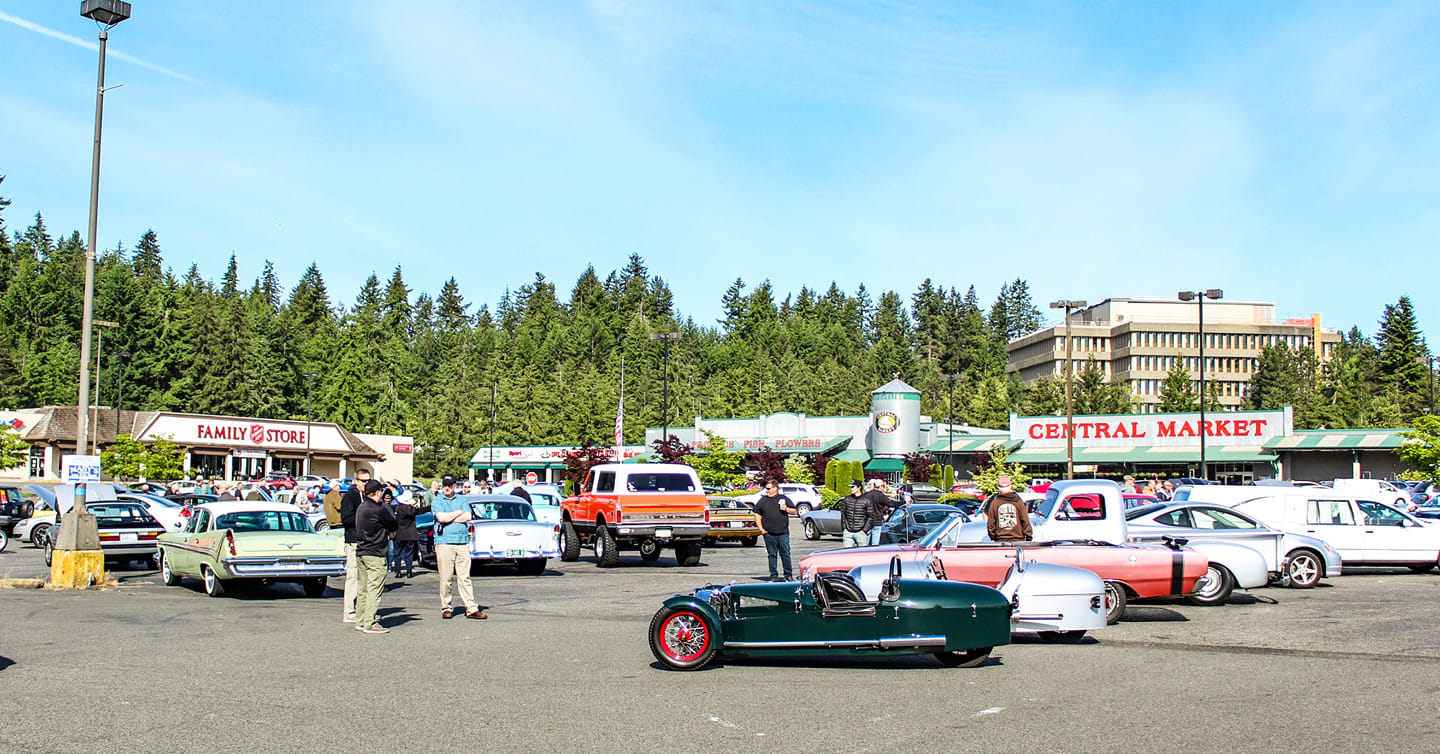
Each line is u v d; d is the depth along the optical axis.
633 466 24.34
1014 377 152.00
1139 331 134.88
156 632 13.55
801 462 67.81
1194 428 67.31
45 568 23.12
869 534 20.50
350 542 14.60
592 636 13.33
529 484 30.52
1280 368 119.69
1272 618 14.94
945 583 11.04
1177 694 9.55
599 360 158.88
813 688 9.91
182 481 56.72
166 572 20.05
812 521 38.75
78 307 123.19
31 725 8.27
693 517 24.12
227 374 115.06
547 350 155.50
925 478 66.06
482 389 117.81
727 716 8.67
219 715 8.65
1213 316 139.38
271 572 17.47
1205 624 14.36
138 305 114.50
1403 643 12.64
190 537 19.05
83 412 19.41
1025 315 194.00
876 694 9.61
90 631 13.58
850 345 172.25
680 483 24.34
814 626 10.76
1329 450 63.38
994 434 80.19
